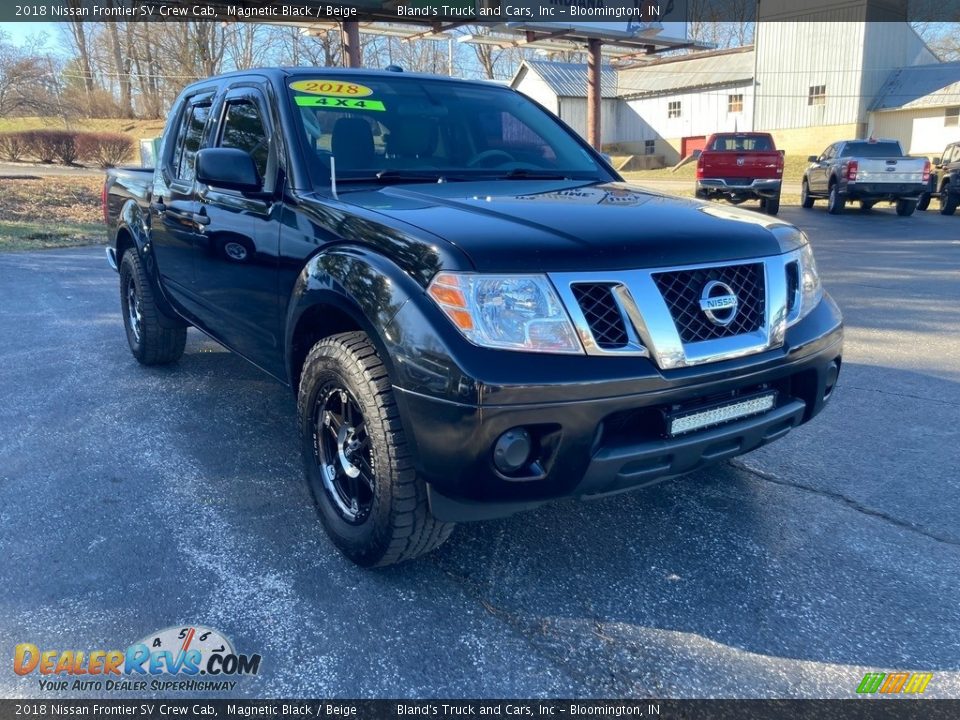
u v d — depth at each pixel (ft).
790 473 13.03
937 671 8.20
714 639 8.70
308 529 10.94
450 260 8.25
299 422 10.55
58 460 13.16
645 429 8.81
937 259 37.47
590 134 66.03
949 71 120.16
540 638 8.68
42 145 98.27
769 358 9.27
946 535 11.00
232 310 13.02
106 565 9.94
